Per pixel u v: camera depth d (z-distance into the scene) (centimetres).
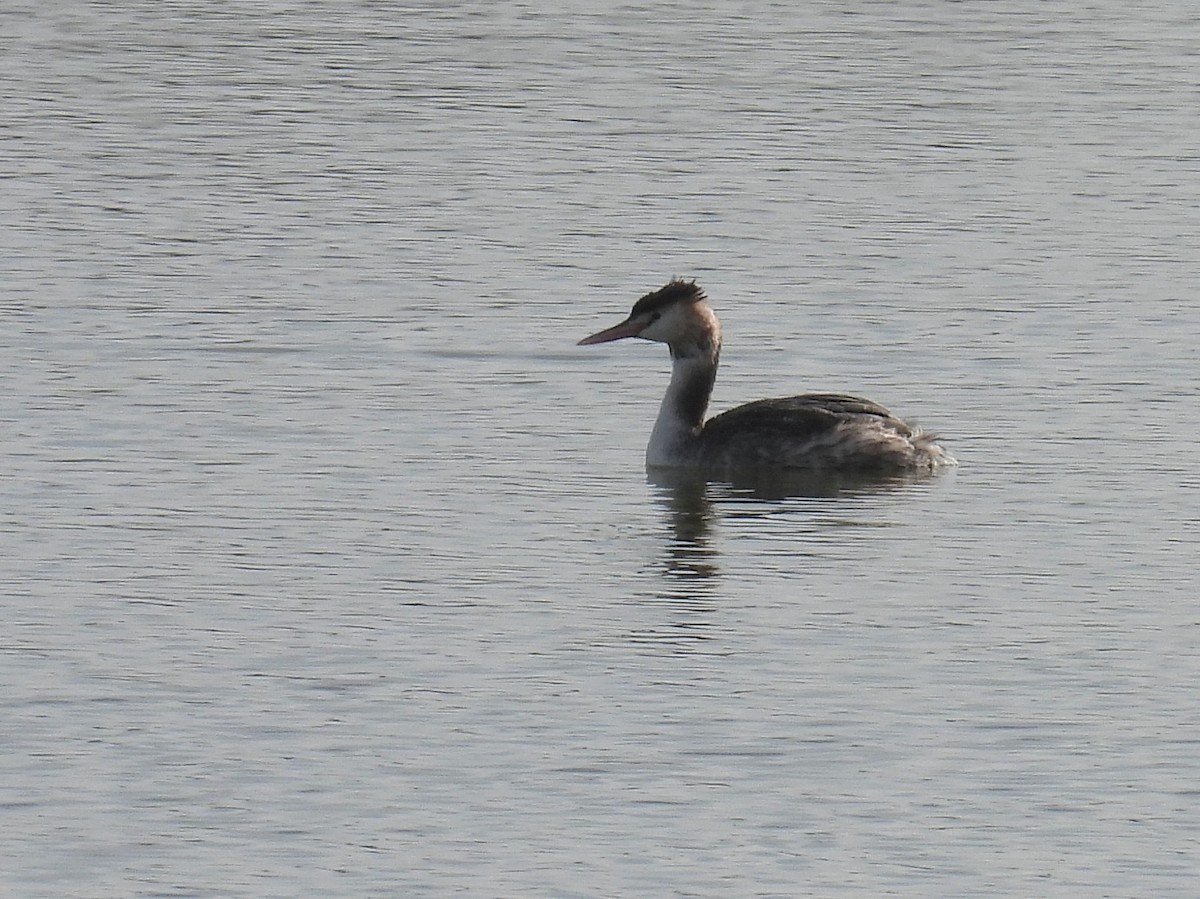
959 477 2030
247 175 3131
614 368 2364
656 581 1752
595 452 2111
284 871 1283
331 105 3544
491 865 1290
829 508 1958
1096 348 2406
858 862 1296
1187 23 4209
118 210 2936
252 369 2311
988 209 2986
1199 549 1827
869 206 2998
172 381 2259
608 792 1379
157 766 1406
